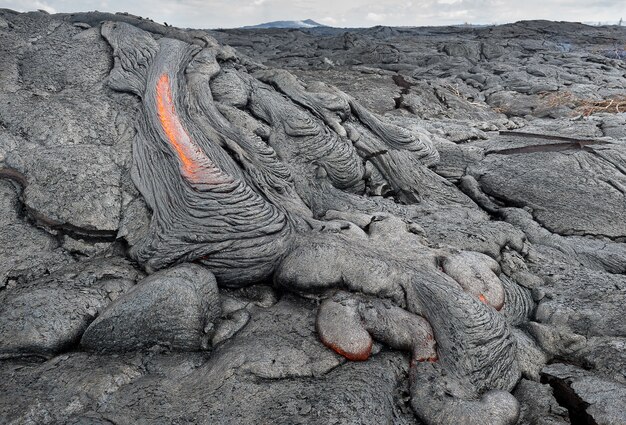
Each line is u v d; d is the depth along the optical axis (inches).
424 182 339.6
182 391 170.1
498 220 326.6
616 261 278.7
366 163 334.6
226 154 262.1
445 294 201.0
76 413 157.8
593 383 184.1
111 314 186.5
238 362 177.5
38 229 227.6
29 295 192.4
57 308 189.9
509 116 643.5
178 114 269.1
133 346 189.0
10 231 222.1
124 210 236.8
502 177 348.8
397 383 184.1
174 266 216.4
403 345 194.2
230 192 228.8
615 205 318.0
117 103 283.6
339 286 212.7
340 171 311.1
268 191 258.8
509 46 1120.8
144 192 238.2
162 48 319.6
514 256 265.1
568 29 1435.8
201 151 245.8
